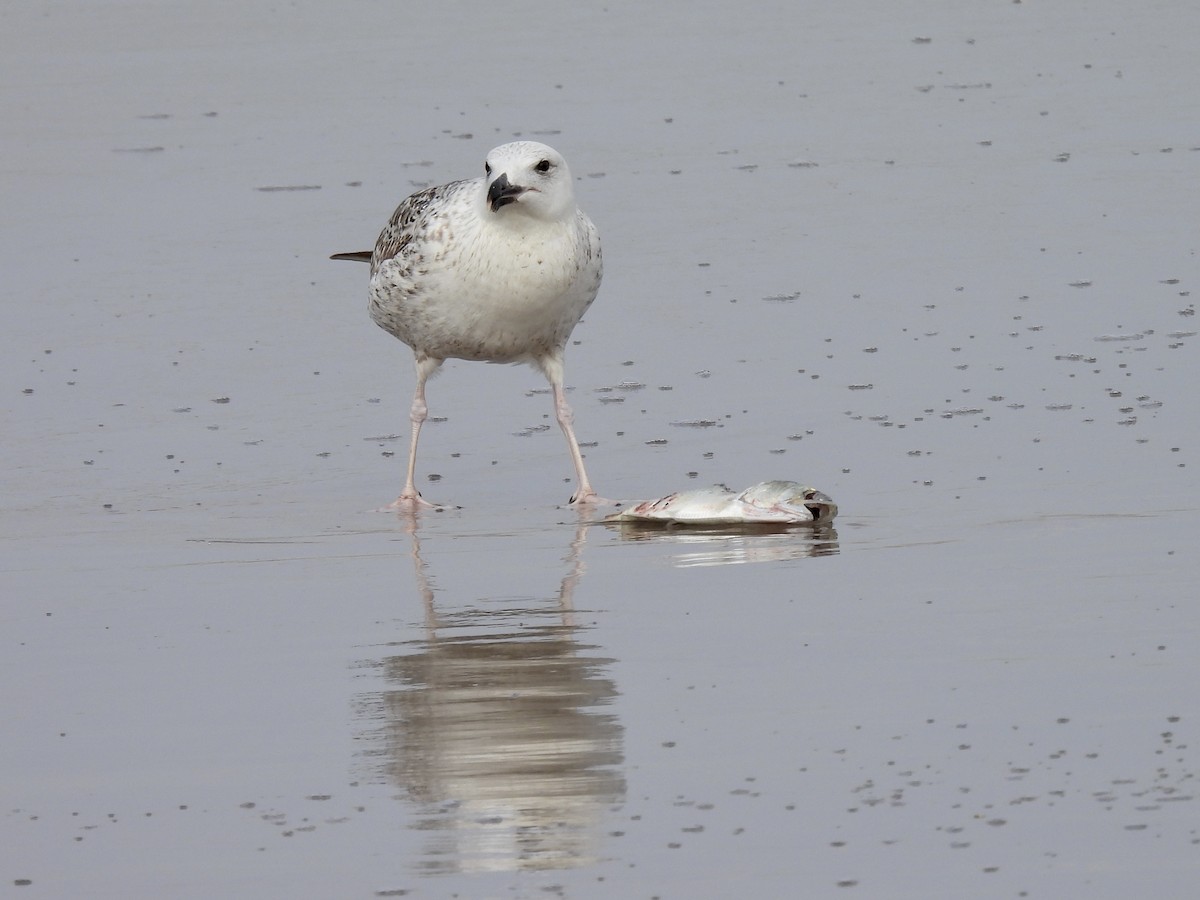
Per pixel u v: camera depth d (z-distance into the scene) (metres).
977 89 29.75
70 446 15.41
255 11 39.34
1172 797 7.15
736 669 8.99
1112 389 15.12
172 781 7.86
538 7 38.31
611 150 27.02
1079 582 10.22
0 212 24.86
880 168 25.12
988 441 13.91
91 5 40.44
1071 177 23.89
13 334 19.19
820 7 37.03
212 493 13.95
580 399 16.36
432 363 14.41
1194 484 12.34
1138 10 35.03
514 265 13.57
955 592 10.17
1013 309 18.12
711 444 14.59
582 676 9.00
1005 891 6.48
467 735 8.21
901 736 7.95
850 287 19.47
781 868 6.73
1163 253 19.88
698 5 37.75
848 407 15.29
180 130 29.73
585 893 6.60
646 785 7.53
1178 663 8.72
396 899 6.61
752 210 23.20
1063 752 7.66
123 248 22.80
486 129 28.72
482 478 14.33
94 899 6.75
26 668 9.59
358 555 11.95
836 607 10.02
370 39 36.19
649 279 20.27
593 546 11.91
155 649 9.88
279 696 8.93
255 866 6.96
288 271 21.50
